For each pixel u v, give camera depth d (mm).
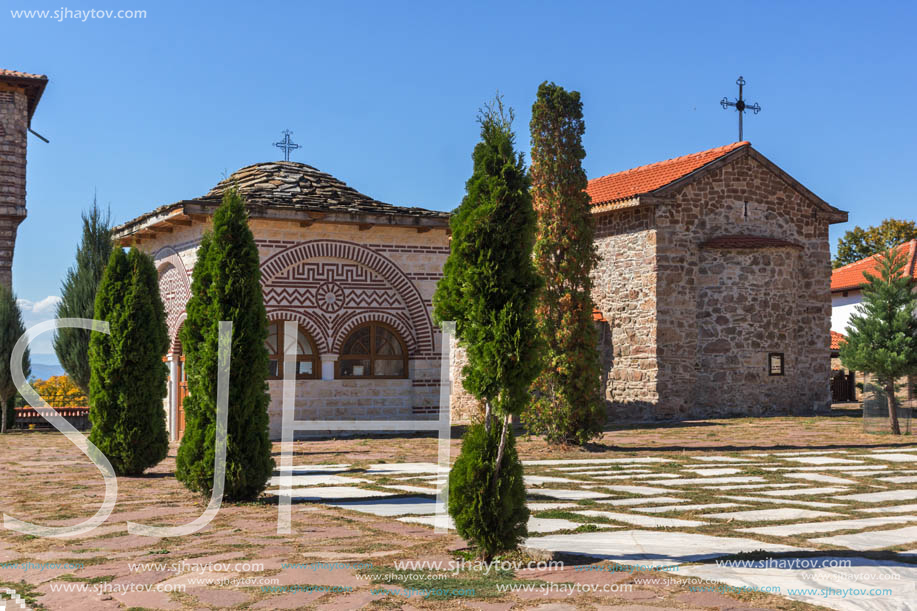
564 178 17453
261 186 20828
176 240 21125
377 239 20656
